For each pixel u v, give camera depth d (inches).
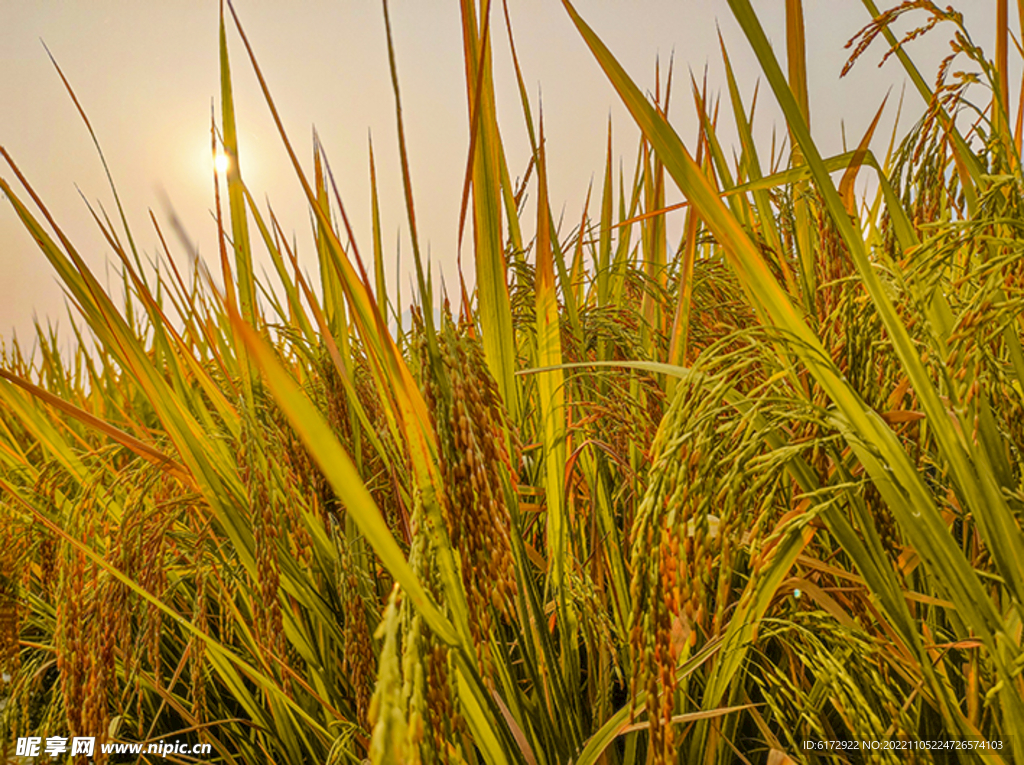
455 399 31.6
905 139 50.0
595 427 70.7
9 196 47.6
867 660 37.3
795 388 41.1
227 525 54.9
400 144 29.5
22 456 86.3
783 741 55.7
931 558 32.3
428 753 24.7
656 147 33.9
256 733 68.1
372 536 21.5
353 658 49.7
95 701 49.9
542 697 47.0
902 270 37.9
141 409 125.8
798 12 50.1
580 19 33.1
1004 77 49.2
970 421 36.7
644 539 29.8
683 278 53.0
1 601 62.5
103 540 65.0
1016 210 38.4
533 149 56.5
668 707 28.5
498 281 47.1
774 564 37.6
